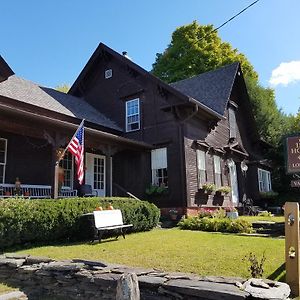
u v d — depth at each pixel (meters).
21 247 8.20
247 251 7.22
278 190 27.41
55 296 5.71
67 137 11.94
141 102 17.61
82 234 9.38
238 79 22.84
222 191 17.83
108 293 4.99
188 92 21.67
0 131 12.91
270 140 28.62
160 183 16.11
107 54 19.53
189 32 34.72
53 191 10.80
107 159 13.92
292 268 4.90
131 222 10.77
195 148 16.66
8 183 12.87
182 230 11.57
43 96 15.70
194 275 5.00
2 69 11.27
